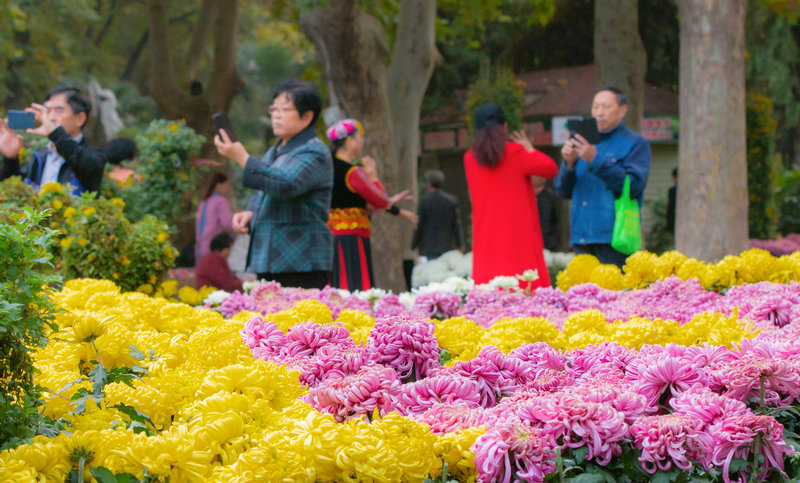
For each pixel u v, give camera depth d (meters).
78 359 2.22
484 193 6.21
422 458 1.70
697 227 8.94
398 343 2.50
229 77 17.97
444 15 22.36
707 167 8.91
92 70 26.86
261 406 1.84
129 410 1.92
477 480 1.79
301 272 5.33
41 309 1.84
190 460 1.63
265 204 5.39
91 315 2.21
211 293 4.95
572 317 3.31
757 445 1.95
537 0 17.38
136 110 26.75
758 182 17.31
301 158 5.26
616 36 12.60
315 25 11.16
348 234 6.62
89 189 6.15
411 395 2.17
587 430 1.89
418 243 12.61
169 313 3.40
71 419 1.93
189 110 17.84
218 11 17.80
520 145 6.20
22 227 1.81
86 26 27.59
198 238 10.57
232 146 5.14
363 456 1.60
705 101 8.92
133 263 5.12
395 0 15.13
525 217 6.16
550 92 23.12
